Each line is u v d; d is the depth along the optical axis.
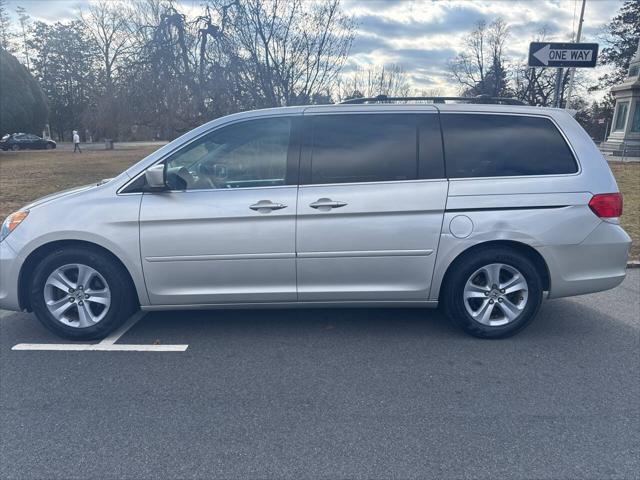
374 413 3.00
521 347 3.93
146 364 3.65
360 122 3.98
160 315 4.66
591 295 5.20
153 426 2.88
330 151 3.91
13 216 4.04
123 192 3.91
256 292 3.96
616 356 3.77
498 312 4.10
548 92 50.34
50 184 13.91
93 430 2.84
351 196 3.81
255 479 2.44
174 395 3.22
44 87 66.06
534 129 4.02
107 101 13.56
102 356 3.79
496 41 53.62
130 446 2.70
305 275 3.92
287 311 4.75
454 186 3.85
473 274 3.96
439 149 3.93
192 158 3.97
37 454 2.63
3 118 34.44
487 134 3.98
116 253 3.85
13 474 2.48
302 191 3.83
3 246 3.93
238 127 3.98
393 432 2.81
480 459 2.58
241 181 3.91
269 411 3.03
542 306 4.88
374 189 3.83
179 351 3.87
